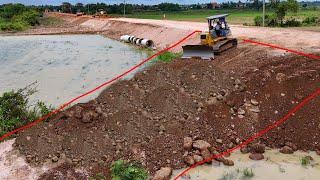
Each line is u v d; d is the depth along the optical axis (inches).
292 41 956.0
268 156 534.6
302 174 485.7
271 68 721.0
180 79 690.2
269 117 605.9
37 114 631.2
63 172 484.4
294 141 562.9
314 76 668.7
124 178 479.8
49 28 2723.9
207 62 799.1
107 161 510.6
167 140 551.5
